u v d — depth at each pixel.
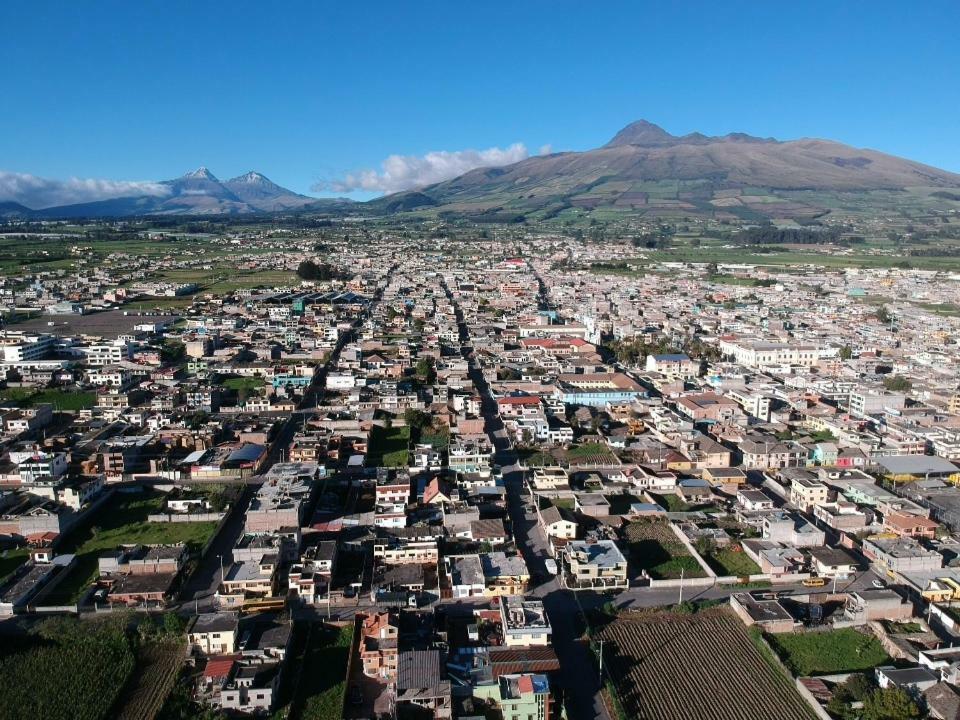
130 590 177.50
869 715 137.25
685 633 167.50
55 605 174.38
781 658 157.88
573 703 144.12
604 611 174.88
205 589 183.25
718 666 156.38
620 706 141.00
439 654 150.25
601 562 188.88
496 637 162.88
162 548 195.00
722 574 193.38
